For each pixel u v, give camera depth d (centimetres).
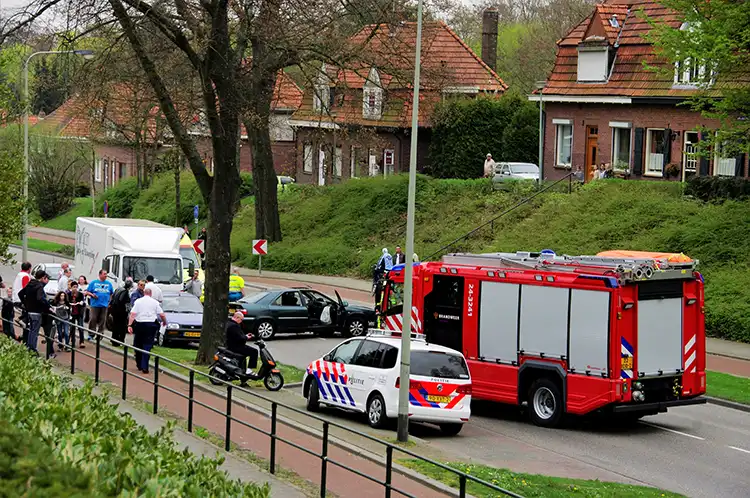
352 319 3869
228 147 2809
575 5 9575
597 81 5644
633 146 5466
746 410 2680
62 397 1198
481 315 2545
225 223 2838
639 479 1883
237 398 2366
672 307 2383
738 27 3947
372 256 5816
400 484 1658
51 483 623
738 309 3734
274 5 3077
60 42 2845
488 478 1730
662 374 2366
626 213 4847
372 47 4609
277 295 3791
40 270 2672
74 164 9500
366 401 2278
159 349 3191
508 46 10631
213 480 938
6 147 3394
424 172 7031
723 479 1905
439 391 2186
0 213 2678
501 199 5719
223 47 2741
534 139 6575
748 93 4041
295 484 1594
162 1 2661
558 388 2386
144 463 838
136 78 3167
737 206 4462
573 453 2103
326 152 6619
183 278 4031
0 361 1395
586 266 2370
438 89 4725
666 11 5503
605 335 2314
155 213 8312
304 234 6675
